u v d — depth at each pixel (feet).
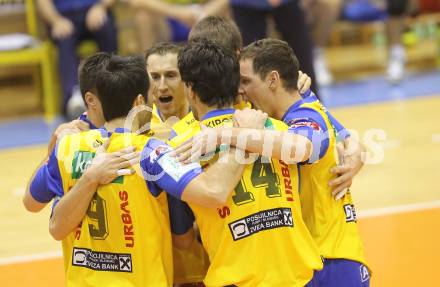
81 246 30.22
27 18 98.07
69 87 90.33
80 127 32.96
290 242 29.37
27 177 71.15
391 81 102.68
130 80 30.35
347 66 114.93
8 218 60.85
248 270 28.86
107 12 91.66
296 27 74.69
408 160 69.92
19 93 104.99
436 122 82.17
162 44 37.17
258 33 76.54
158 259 29.91
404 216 55.93
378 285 44.04
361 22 106.73
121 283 29.71
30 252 53.47
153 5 90.74
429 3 112.78
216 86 29.66
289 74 31.78
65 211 29.48
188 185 28.37
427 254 48.44
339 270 31.71
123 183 29.53
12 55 92.22
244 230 29.09
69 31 90.07
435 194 60.64
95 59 31.04
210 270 29.71
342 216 32.42
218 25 35.76
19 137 86.84
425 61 115.44
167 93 36.73
